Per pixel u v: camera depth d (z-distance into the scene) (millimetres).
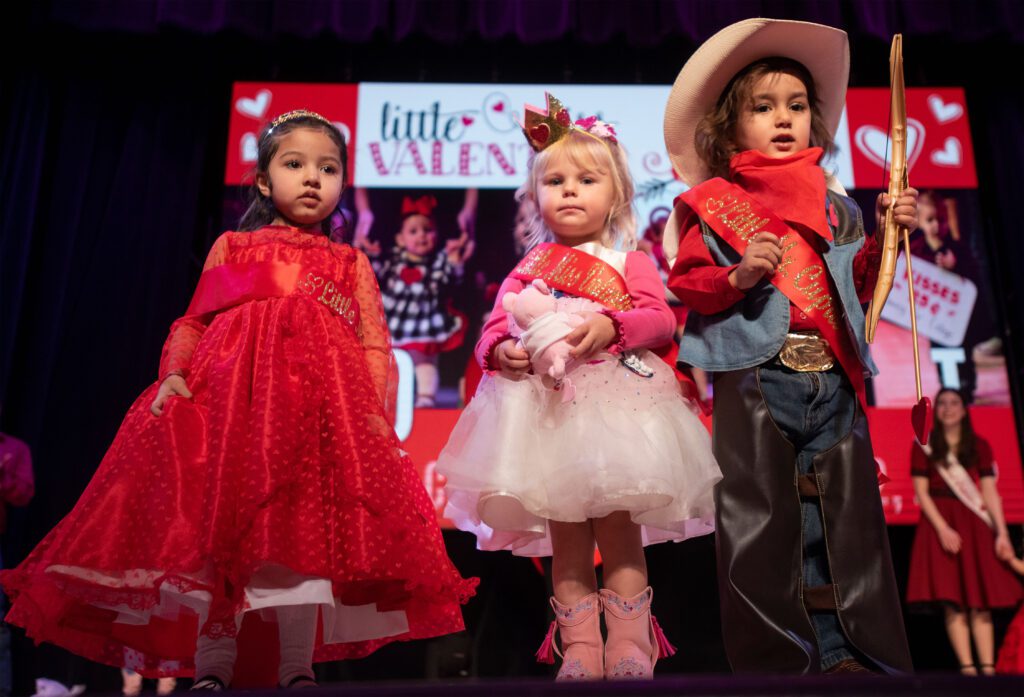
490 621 4051
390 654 4070
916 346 1938
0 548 4168
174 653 1907
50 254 4684
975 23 4637
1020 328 4566
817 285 1963
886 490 4168
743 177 2117
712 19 4648
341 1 4668
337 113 4785
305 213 2107
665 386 1943
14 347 4484
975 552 4039
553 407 1895
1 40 4828
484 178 4684
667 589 4004
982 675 1070
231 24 4582
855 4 4586
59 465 4398
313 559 1641
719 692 1059
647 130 4730
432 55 4992
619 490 1733
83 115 4930
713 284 1946
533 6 4691
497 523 1870
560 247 2129
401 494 1769
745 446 1894
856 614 1792
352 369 1881
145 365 4574
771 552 1827
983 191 4895
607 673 1823
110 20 4621
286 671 1682
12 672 3854
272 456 1686
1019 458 4199
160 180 4836
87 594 1676
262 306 1919
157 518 1658
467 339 4418
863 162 4691
